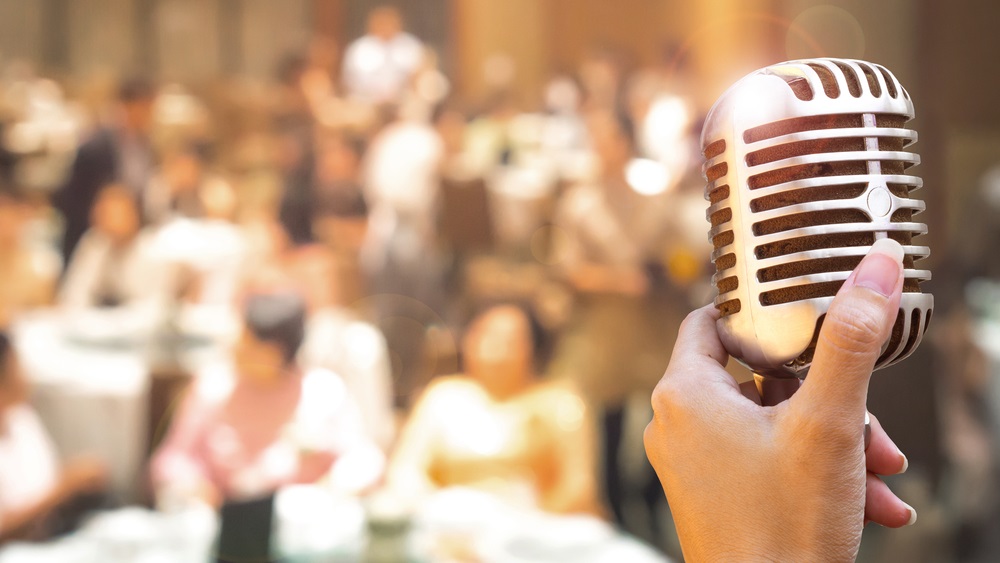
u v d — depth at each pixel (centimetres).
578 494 268
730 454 41
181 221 441
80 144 466
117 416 316
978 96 607
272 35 610
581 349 401
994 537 316
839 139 39
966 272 410
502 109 577
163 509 239
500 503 207
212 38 615
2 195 438
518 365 279
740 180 41
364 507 204
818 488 39
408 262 482
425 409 278
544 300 425
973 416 326
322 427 252
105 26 616
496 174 495
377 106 559
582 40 618
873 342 37
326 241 487
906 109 40
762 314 41
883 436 48
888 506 48
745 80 42
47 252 422
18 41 607
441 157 502
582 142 505
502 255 471
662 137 486
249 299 257
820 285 40
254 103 554
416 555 175
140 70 613
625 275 417
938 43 612
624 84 586
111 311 391
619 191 443
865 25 623
